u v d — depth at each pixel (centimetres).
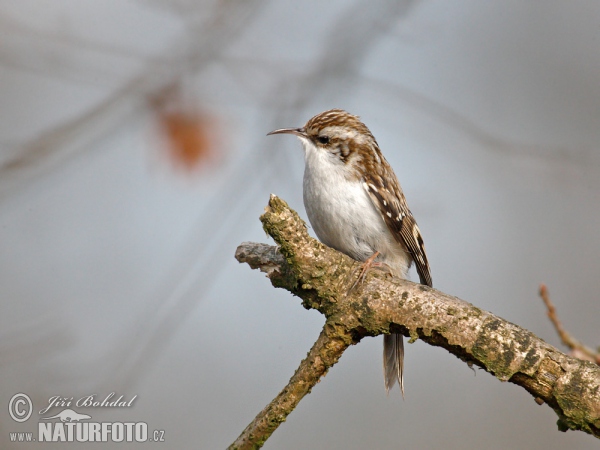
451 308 641
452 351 641
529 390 613
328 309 680
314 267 678
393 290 665
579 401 586
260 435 662
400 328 659
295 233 679
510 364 609
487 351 617
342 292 676
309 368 675
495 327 623
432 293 658
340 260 684
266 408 668
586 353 640
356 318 668
